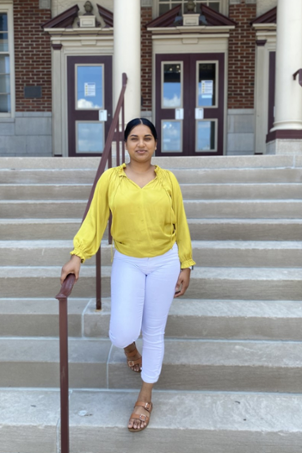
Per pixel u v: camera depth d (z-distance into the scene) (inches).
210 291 110.2
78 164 187.9
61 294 65.4
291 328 97.7
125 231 74.3
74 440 77.8
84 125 320.8
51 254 123.1
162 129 317.7
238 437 75.5
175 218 77.5
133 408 82.4
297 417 78.9
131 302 74.0
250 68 307.0
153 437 76.6
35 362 90.6
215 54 307.7
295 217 146.4
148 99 314.0
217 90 311.3
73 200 161.2
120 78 220.2
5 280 113.0
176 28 302.5
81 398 86.1
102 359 90.7
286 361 88.5
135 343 95.9
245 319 98.2
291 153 202.1
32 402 85.4
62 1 313.6
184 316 99.0
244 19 303.4
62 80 315.9
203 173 168.7
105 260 121.4
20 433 78.5
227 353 92.0
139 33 221.6
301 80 189.9
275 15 295.7
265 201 147.5
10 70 320.5
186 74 311.1
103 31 307.6
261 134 310.7
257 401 84.4
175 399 85.0
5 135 322.7
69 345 97.1
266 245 124.8
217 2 311.1
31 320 102.0
